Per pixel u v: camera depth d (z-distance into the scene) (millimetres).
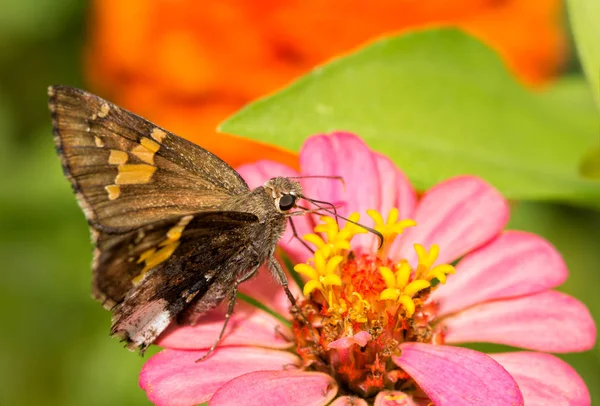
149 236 201
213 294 212
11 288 261
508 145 230
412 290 211
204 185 213
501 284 215
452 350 206
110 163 207
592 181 228
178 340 209
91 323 261
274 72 249
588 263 262
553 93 241
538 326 212
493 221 219
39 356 260
